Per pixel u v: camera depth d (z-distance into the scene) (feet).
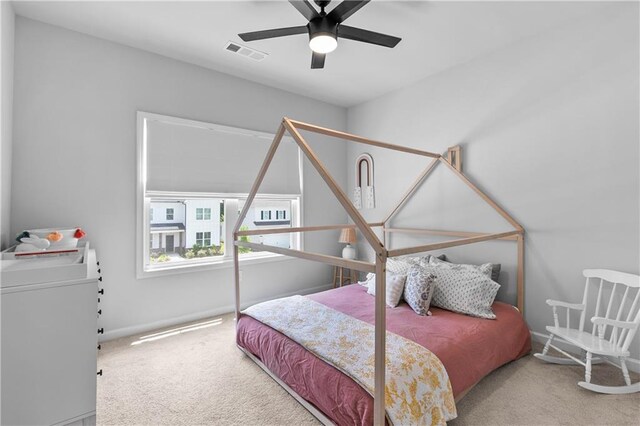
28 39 8.15
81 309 3.97
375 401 4.69
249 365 7.84
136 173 9.76
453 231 10.98
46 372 3.78
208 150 11.19
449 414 5.49
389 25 8.43
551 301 7.70
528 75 9.04
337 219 14.98
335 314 7.99
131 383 7.03
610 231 7.69
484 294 8.16
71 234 7.20
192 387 6.88
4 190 7.23
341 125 15.08
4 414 3.59
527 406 6.17
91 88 9.04
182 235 11.09
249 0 7.45
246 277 12.22
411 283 8.47
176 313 10.60
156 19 8.23
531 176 9.04
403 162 12.71
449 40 9.20
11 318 3.59
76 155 8.83
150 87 9.99
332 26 6.52
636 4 7.25
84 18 8.21
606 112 7.71
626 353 6.27
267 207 13.01
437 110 11.43
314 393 5.82
